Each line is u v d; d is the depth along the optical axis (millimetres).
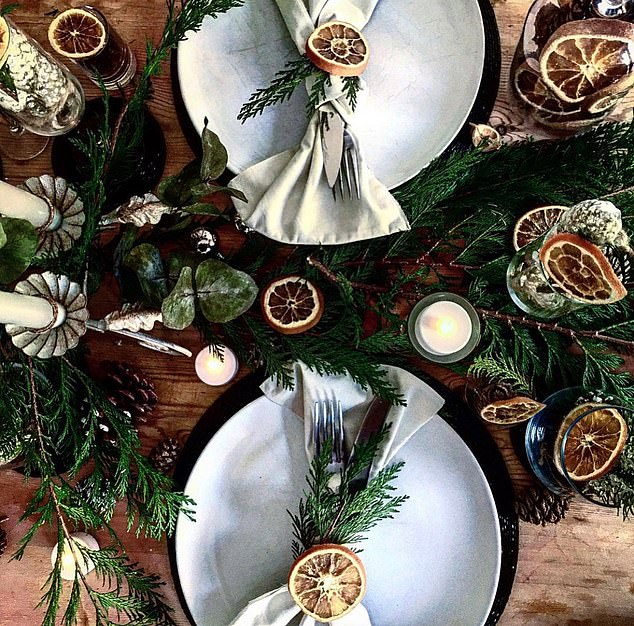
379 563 760
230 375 764
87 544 772
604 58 702
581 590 761
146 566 778
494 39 785
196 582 758
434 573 755
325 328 752
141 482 700
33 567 793
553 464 730
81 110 773
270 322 733
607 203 642
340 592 710
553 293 701
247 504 769
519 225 747
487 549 745
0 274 631
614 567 760
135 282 698
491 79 781
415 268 771
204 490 762
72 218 706
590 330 751
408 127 768
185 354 773
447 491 754
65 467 768
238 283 659
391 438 723
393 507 760
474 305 753
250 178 750
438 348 694
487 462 762
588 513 762
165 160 781
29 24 807
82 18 739
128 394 760
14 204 656
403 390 733
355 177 730
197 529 762
